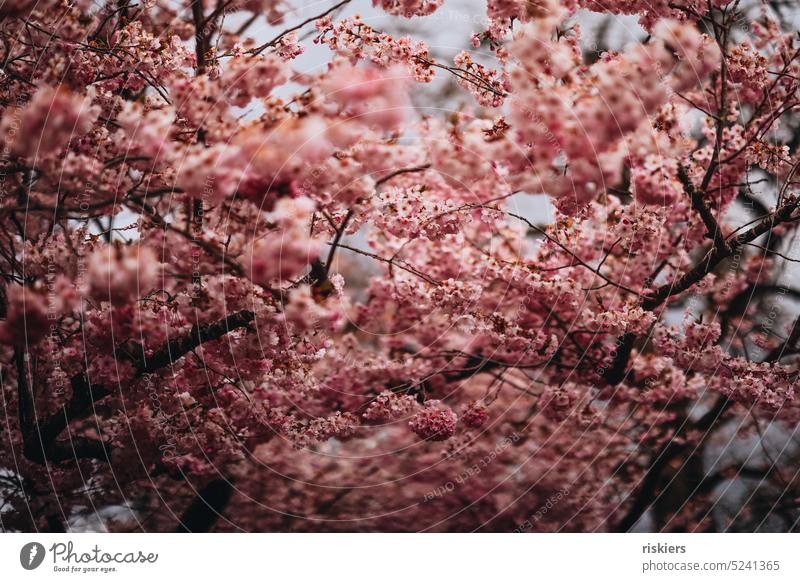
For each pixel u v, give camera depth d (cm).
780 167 290
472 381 355
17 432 284
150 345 259
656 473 344
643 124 260
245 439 299
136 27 257
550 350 322
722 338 326
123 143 246
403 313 337
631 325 292
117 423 280
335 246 270
